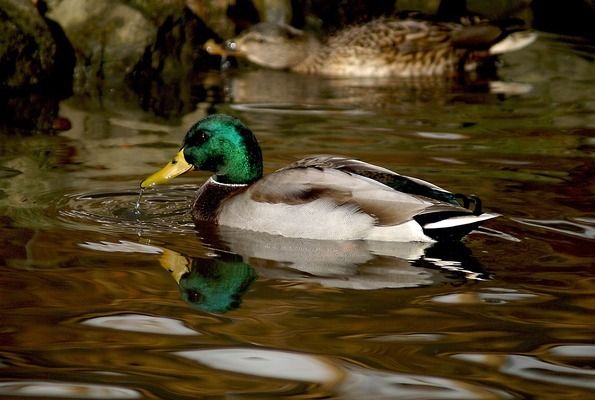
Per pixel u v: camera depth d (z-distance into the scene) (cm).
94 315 908
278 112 1730
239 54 2122
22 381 779
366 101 1827
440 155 1455
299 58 2125
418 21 2125
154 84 1972
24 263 1036
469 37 2105
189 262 1052
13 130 1592
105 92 1894
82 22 1969
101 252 1075
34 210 1205
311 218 1126
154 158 1440
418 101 1830
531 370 805
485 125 1639
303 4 2270
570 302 946
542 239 1119
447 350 840
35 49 1909
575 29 2395
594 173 1373
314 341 856
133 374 793
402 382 782
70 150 1476
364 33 2122
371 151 1473
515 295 965
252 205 1159
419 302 945
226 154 1230
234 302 944
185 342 853
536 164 1416
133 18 1994
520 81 1991
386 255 1076
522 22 2161
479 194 1277
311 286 986
